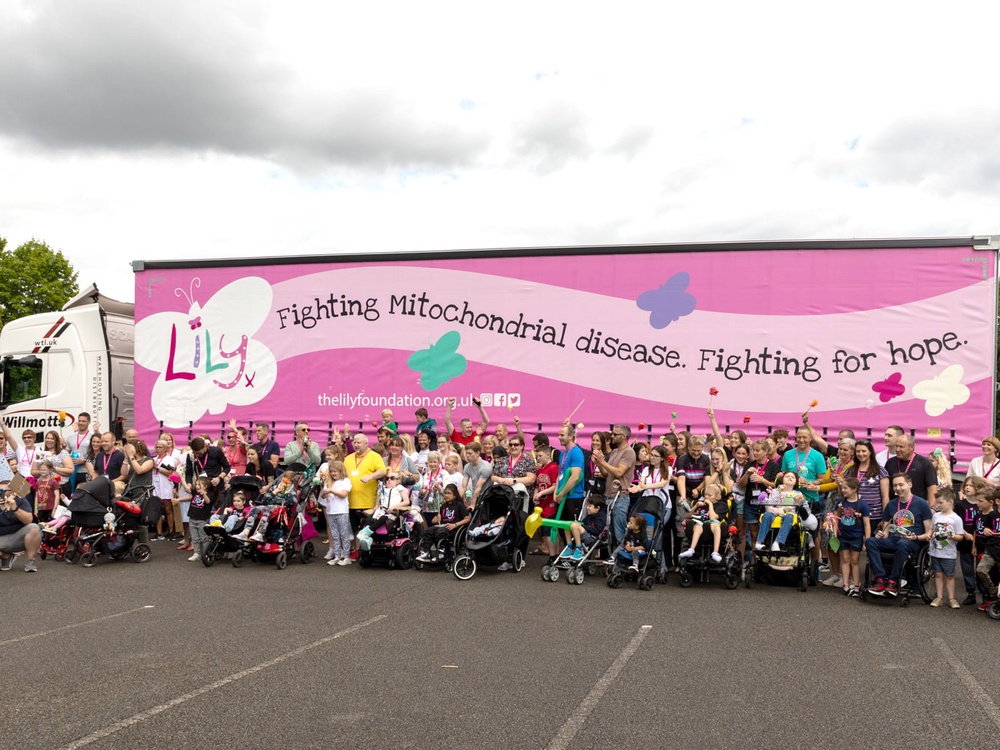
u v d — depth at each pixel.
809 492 10.98
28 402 16.95
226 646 7.47
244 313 14.70
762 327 12.73
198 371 14.84
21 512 11.70
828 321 12.53
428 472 12.84
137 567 12.12
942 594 9.71
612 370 13.20
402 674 6.59
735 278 12.83
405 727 5.41
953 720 5.59
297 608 9.15
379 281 14.15
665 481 11.04
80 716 5.64
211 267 14.84
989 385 12.00
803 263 12.63
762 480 11.12
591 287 13.31
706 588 10.59
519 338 13.55
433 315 13.91
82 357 16.78
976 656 7.27
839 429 12.45
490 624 8.37
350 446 14.16
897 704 5.91
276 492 12.27
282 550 11.95
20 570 11.84
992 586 9.23
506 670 6.71
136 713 5.69
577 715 5.64
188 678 6.49
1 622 8.49
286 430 14.45
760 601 9.74
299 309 14.48
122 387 17.06
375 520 11.83
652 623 8.47
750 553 11.52
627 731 5.34
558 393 13.38
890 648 7.52
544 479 12.10
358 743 5.14
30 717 5.62
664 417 12.99
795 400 12.59
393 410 14.05
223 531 12.02
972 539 9.65
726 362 12.82
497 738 5.22
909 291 12.30
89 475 14.70
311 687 6.25
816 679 6.51
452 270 13.85
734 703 5.91
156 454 14.32
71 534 12.66
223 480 12.97
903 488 9.70
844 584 10.30
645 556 10.65
